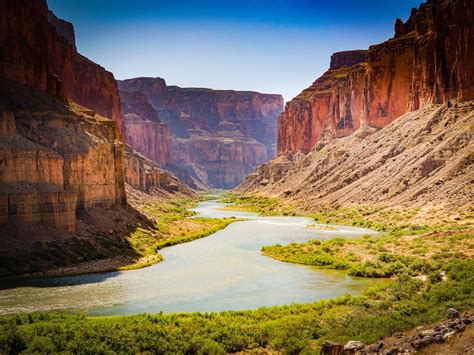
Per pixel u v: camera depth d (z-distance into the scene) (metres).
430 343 23.89
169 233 86.12
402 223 85.62
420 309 35.66
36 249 56.19
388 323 32.06
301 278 52.97
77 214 70.00
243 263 61.53
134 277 52.78
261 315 37.94
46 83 87.19
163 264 60.59
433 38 126.56
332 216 110.81
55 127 74.31
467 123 105.88
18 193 57.84
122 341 31.17
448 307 33.78
